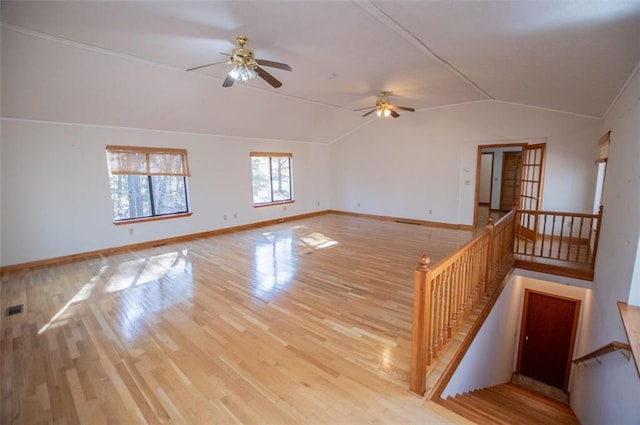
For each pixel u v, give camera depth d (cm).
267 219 795
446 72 424
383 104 545
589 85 336
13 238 458
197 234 664
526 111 583
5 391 213
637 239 228
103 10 262
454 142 689
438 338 231
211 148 675
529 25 230
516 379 539
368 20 272
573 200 541
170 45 337
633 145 255
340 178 923
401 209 800
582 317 469
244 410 193
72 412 194
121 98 460
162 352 256
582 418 352
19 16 273
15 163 454
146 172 579
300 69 419
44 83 388
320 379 221
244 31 299
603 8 183
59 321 308
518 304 525
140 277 426
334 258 502
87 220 524
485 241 332
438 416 187
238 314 318
